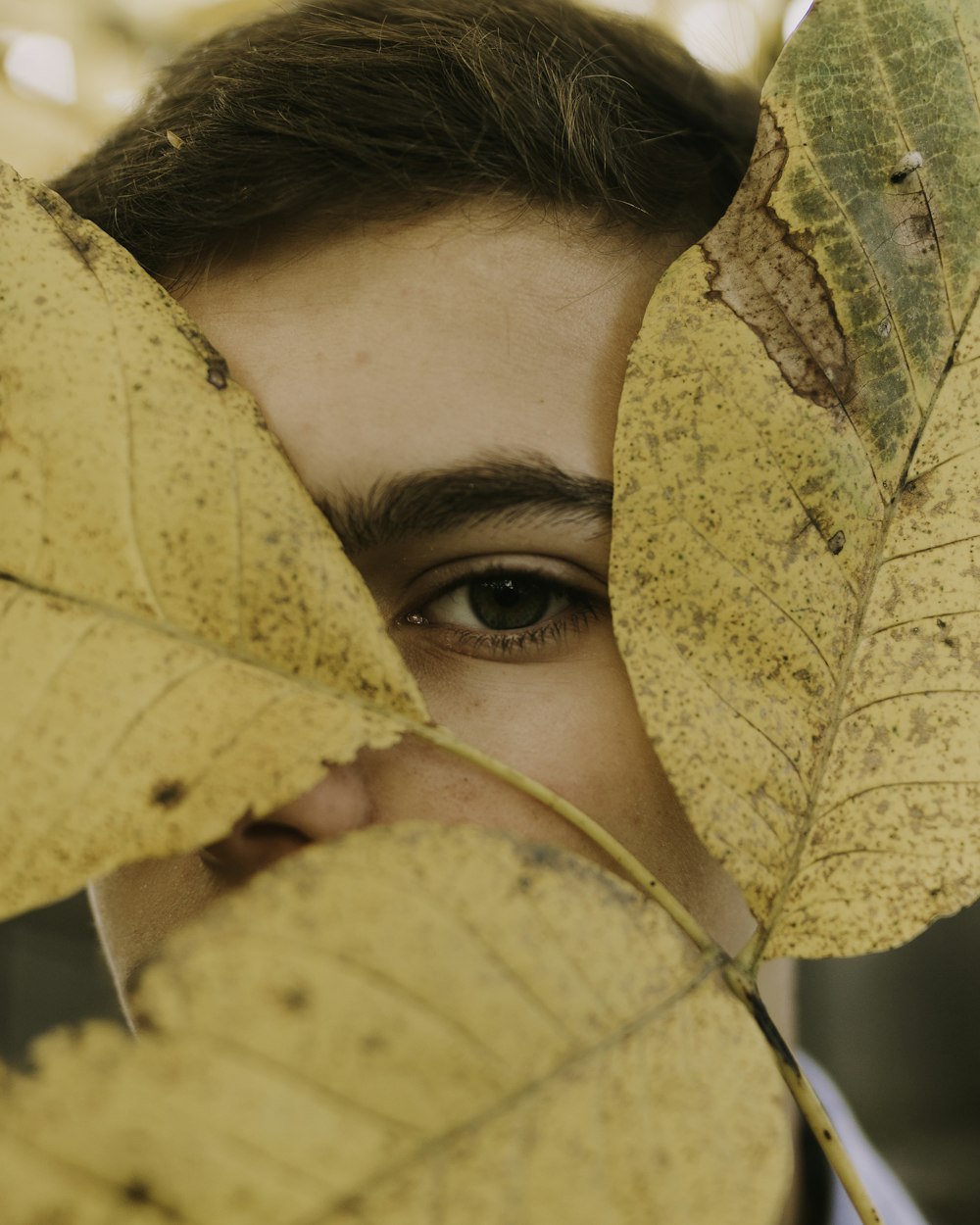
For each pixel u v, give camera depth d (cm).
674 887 26
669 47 32
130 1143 18
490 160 26
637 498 23
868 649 22
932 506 23
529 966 20
